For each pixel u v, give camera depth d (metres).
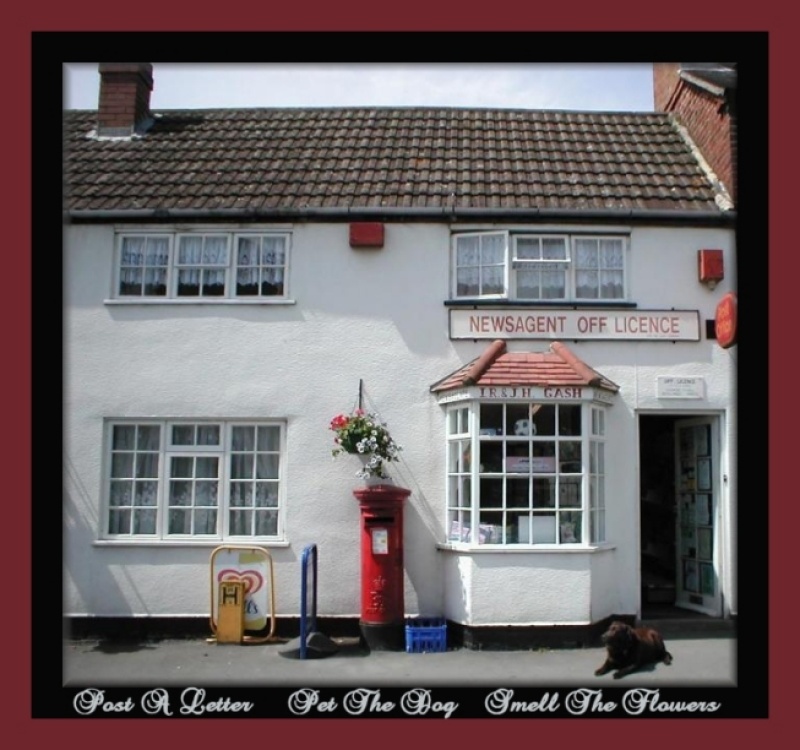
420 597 10.67
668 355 11.03
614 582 10.66
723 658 9.45
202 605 10.71
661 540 12.72
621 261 11.25
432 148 12.59
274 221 11.22
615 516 10.77
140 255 11.32
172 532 10.94
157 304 11.13
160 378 11.05
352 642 10.41
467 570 10.16
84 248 11.22
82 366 11.04
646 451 13.07
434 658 9.67
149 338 11.10
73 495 10.84
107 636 10.64
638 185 11.77
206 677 8.95
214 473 11.02
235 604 10.48
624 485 10.84
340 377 11.02
